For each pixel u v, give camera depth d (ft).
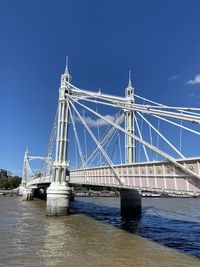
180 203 374.02
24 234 129.80
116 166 143.43
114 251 99.96
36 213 221.05
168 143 104.17
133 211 209.77
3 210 247.50
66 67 216.95
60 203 195.83
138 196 213.25
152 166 112.27
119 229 145.38
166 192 103.04
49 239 119.14
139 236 126.93
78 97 205.16
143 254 96.12
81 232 135.23
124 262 86.99
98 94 193.88
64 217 190.29
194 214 227.40
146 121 139.13
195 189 89.25
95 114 154.30
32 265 84.33
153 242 114.73
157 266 83.15
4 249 102.42
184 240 119.14
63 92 210.79
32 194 424.87
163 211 249.14
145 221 177.68
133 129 214.69
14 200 414.62
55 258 91.35
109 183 151.64
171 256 93.71
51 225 156.04
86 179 187.93
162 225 160.66
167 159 96.94
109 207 295.89
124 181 135.03
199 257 92.89
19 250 101.09
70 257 92.27
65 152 204.13
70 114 209.26
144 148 161.17
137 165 123.03
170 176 100.42
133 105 141.28
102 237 123.85
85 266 83.15
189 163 90.38
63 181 201.26
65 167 202.08
